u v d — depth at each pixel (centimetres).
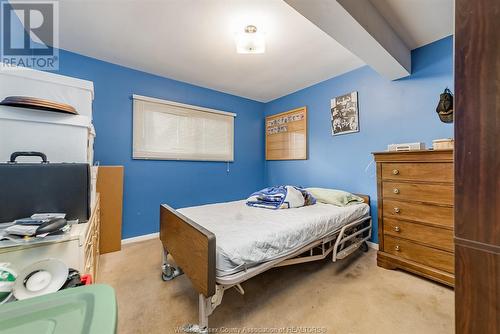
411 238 188
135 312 145
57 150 122
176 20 182
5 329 42
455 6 67
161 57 246
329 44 221
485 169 60
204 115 338
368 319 139
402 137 237
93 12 172
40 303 47
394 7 168
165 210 188
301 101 349
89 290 51
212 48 226
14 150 111
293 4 134
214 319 139
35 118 116
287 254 153
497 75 59
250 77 302
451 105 197
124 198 274
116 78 264
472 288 62
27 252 86
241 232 146
